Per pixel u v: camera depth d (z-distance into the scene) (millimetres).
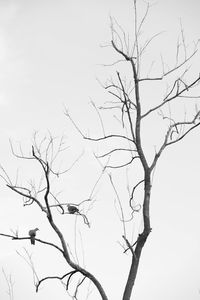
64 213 10125
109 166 10453
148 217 10125
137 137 10500
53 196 10117
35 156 9930
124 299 9781
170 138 10547
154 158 10414
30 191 10047
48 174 9922
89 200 10281
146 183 10328
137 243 10039
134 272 9922
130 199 10297
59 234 10031
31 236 10109
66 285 10023
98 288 10047
